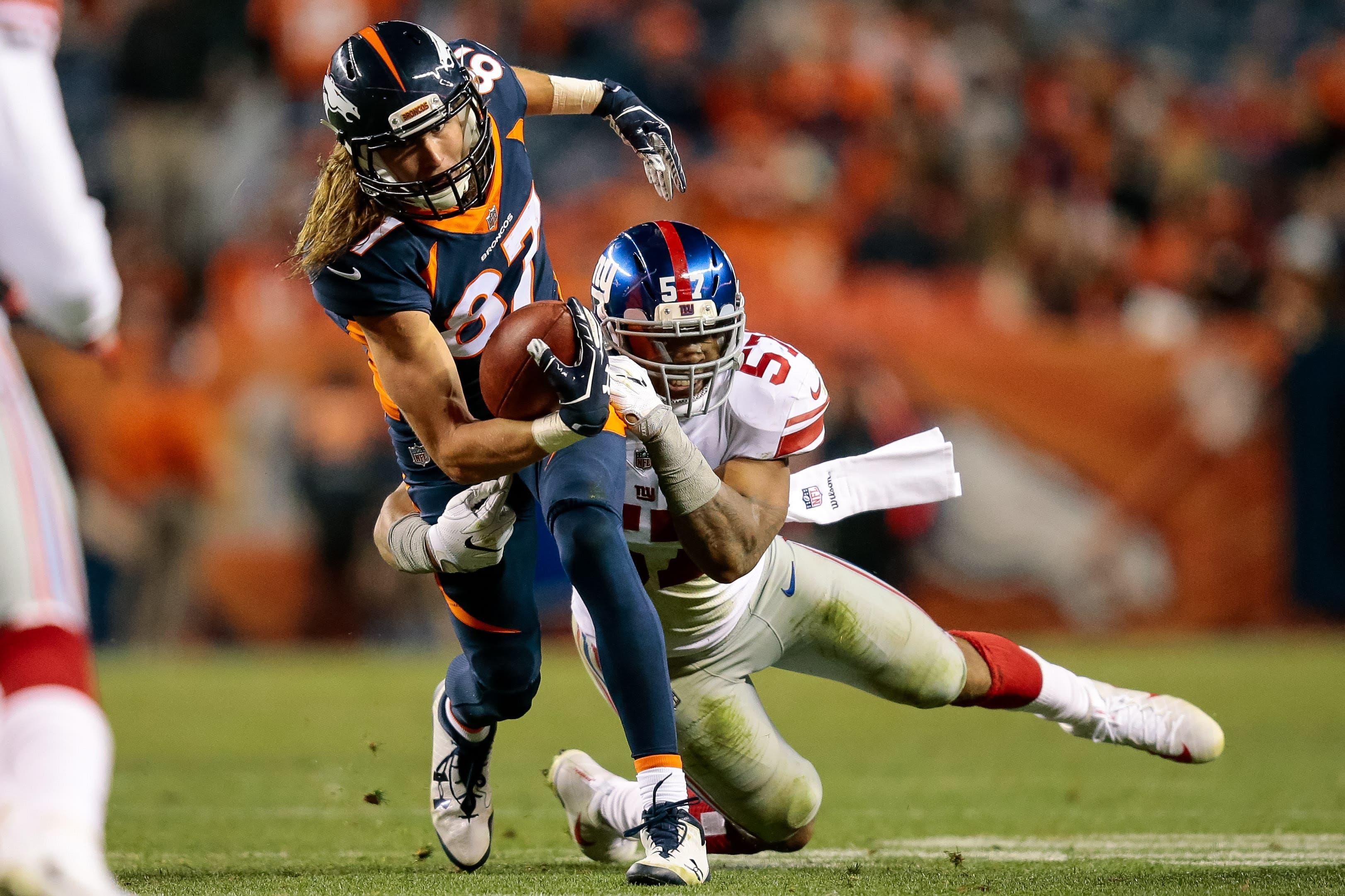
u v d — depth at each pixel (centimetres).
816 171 4331
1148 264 4291
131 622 3266
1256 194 4612
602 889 940
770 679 3042
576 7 4506
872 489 1177
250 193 3891
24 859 543
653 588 1070
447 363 997
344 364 3303
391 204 995
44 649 611
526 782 1673
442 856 1178
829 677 1166
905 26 4650
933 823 1356
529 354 940
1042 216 4188
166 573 3266
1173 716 1189
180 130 3922
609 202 4119
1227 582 3503
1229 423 3494
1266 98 4919
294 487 3284
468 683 1109
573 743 2020
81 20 4316
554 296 1147
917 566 3331
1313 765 1780
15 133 606
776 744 1099
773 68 4466
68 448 3228
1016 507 3412
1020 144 4431
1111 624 3447
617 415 1046
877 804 1489
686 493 980
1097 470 3453
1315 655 3181
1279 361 3525
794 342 3350
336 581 3312
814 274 4053
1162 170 4528
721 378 1066
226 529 3284
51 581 625
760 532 1024
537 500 1134
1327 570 3531
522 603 1108
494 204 1055
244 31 4006
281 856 1175
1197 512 3491
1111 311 4166
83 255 623
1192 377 3484
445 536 1038
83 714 601
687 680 1086
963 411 3403
